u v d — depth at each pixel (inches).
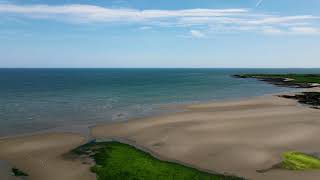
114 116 1715.1
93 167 870.4
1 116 1716.3
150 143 1133.7
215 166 890.7
